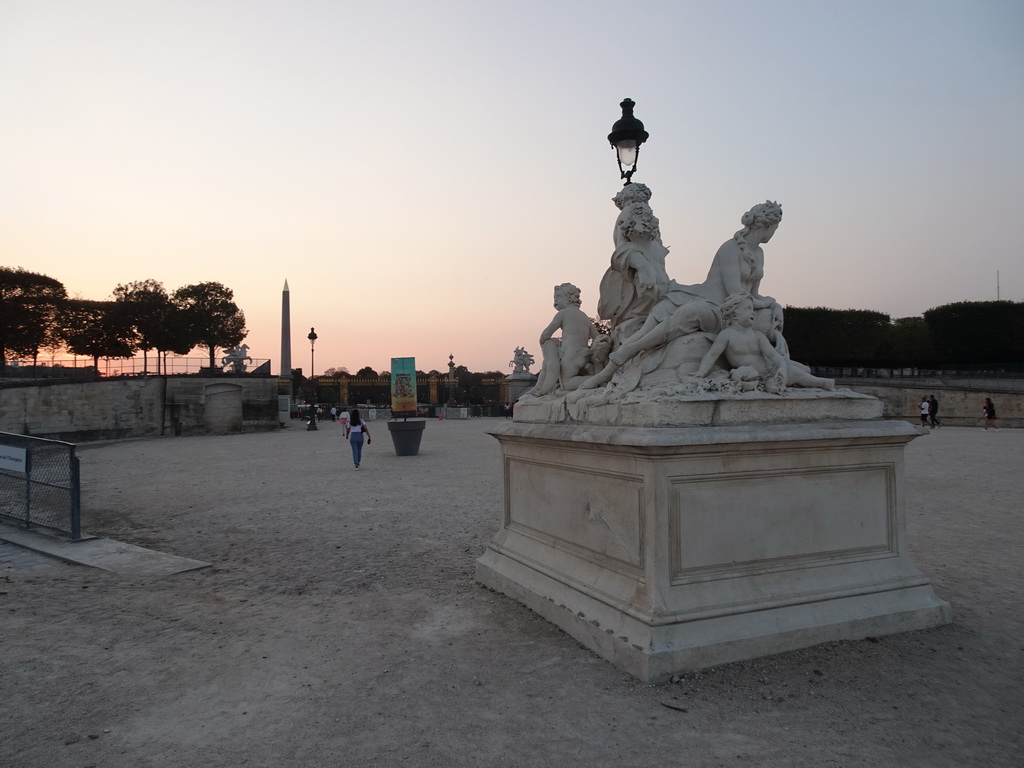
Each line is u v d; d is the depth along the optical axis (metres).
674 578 4.45
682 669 4.25
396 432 20.34
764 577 4.70
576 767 3.31
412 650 4.90
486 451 21.88
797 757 3.37
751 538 4.70
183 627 5.49
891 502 5.18
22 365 32.78
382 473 16.16
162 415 33.12
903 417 38.53
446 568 7.25
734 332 5.08
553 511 5.76
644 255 5.85
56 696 4.21
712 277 5.90
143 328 42.50
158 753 3.50
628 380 5.29
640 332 5.50
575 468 5.38
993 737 3.55
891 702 3.92
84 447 26.09
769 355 5.08
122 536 9.28
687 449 4.38
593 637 4.75
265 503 11.88
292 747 3.54
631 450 4.46
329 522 10.02
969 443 23.00
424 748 3.51
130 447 25.97
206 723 3.83
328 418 51.22
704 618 4.38
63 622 5.63
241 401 35.50
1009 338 46.78
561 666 4.52
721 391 4.78
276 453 22.47
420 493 12.75
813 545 4.89
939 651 4.61
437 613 5.72
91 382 30.50
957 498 11.36
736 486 4.67
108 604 6.14
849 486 5.05
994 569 6.84
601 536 5.04
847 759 3.35
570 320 6.57
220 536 9.18
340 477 15.49
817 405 5.00
